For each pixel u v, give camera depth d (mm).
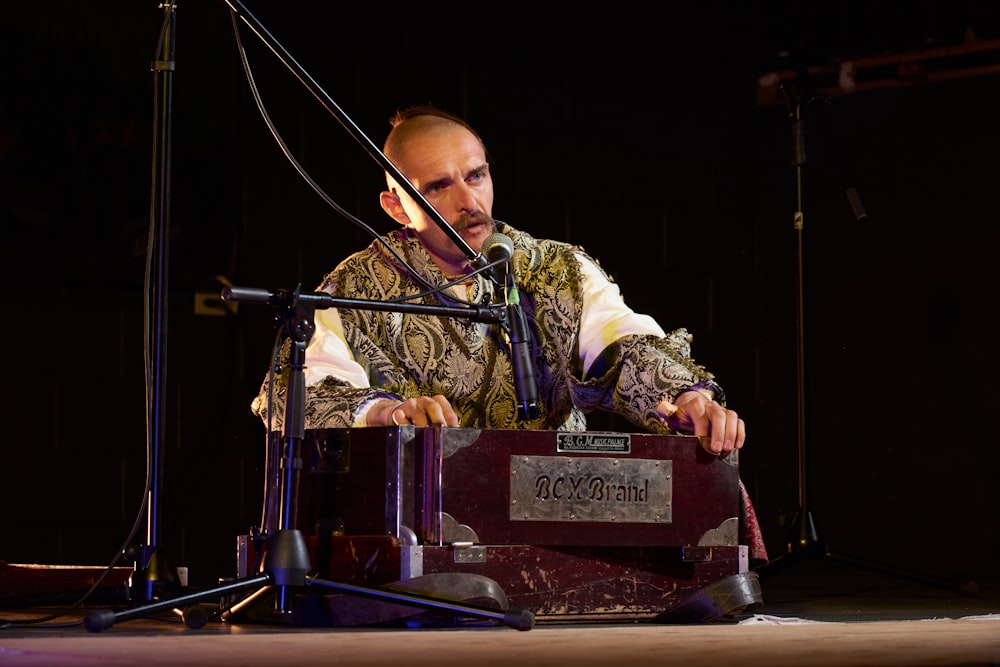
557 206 7945
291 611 3289
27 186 6676
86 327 6816
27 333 6699
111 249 6844
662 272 8211
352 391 3695
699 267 8312
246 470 7062
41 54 6703
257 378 7090
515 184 7828
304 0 7297
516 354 3492
